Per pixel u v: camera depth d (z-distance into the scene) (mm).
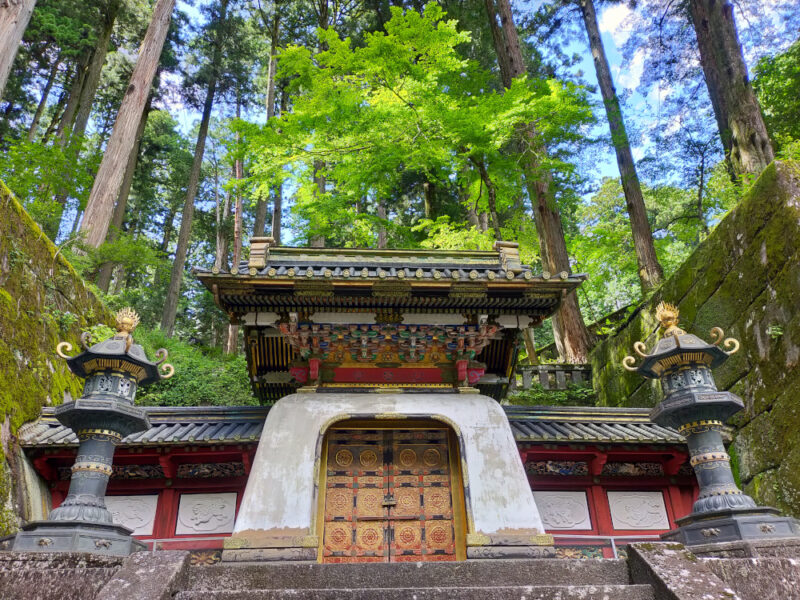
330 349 8453
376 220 17219
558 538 8141
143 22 25438
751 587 4859
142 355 6574
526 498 7246
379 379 8531
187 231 25828
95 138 30500
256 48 29266
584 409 9539
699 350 6527
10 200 9883
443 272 7871
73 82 25578
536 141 15305
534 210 17297
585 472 8945
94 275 16312
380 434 8320
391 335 8281
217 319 33719
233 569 5309
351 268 7883
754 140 13219
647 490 8938
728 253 10508
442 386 8531
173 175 32281
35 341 9773
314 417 7875
